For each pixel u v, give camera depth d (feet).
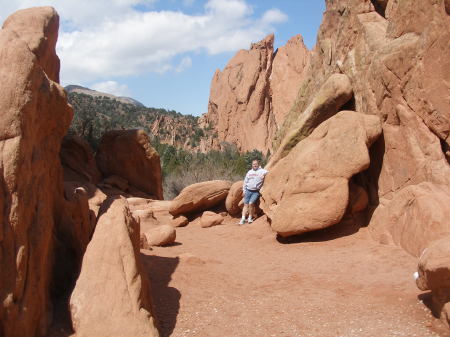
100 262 16.42
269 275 25.16
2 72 15.06
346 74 39.99
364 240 30.50
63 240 19.71
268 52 272.31
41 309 15.15
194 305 19.70
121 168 67.46
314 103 38.99
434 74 28.35
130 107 375.04
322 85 42.98
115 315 15.29
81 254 20.79
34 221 15.33
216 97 311.27
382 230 29.45
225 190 49.08
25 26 21.66
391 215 29.07
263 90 261.03
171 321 17.94
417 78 29.66
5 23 22.16
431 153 28.66
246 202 42.93
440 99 28.02
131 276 16.33
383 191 33.01
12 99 14.93
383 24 38.52
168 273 24.18
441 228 23.90
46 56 22.71
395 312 17.61
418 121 29.78
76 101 327.67
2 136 14.70
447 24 27.32
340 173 31.91
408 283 21.21
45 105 17.01
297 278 24.00
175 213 47.83
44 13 22.80
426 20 30.12
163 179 112.98
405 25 32.65
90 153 63.62
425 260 16.55
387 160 32.83
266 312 18.66
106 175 67.62
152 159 67.10
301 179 32.73
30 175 15.38
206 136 307.58
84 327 15.02
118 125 275.18
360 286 21.66
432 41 28.45
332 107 38.37
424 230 24.72
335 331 16.29
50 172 18.24
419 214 25.58
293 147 40.57
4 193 14.33
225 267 27.14
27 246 14.67
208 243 36.14
